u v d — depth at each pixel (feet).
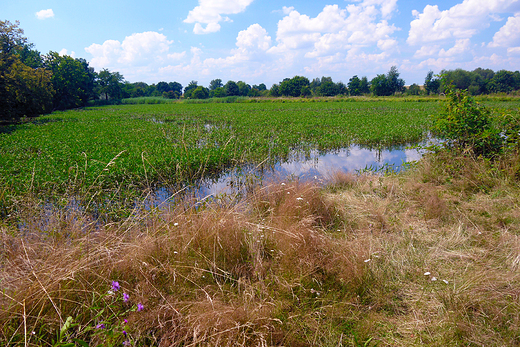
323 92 272.51
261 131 49.93
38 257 9.51
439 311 8.48
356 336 7.73
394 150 37.52
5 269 8.61
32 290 7.57
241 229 12.31
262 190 17.80
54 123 71.72
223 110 112.68
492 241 11.94
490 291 8.80
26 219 13.56
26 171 24.70
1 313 6.90
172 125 63.67
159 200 19.79
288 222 13.43
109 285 8.60
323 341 7.69
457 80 196.54
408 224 14.20
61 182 21.16
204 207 15.26
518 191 16.07
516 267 10.02
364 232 13.48
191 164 26.86
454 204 15.96
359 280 9.62
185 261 10.50
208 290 9.30
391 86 229.04
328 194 18.97
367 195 18.17
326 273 10.35
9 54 76.79
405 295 9.41
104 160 27.45
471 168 18.94
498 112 20.75
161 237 11.42
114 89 234.58
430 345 7.42
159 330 7.75
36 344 6.59
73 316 7.63
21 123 75.66
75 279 8.24
